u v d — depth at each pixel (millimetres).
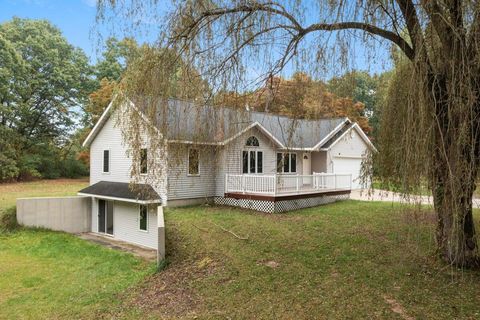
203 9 5965
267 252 7883
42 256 10664
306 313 5012
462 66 3936
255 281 6312
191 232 9883
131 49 6488
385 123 6855
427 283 5582
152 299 6219
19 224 14414
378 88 7285
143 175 6977
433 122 4070
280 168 8625
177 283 6770
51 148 31422
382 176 6824
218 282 6484
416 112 4164
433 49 4457
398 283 5684
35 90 29875
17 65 27375
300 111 7000
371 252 7410
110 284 7484
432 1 4191
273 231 9844
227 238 9203
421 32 4355
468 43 4078
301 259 7262
